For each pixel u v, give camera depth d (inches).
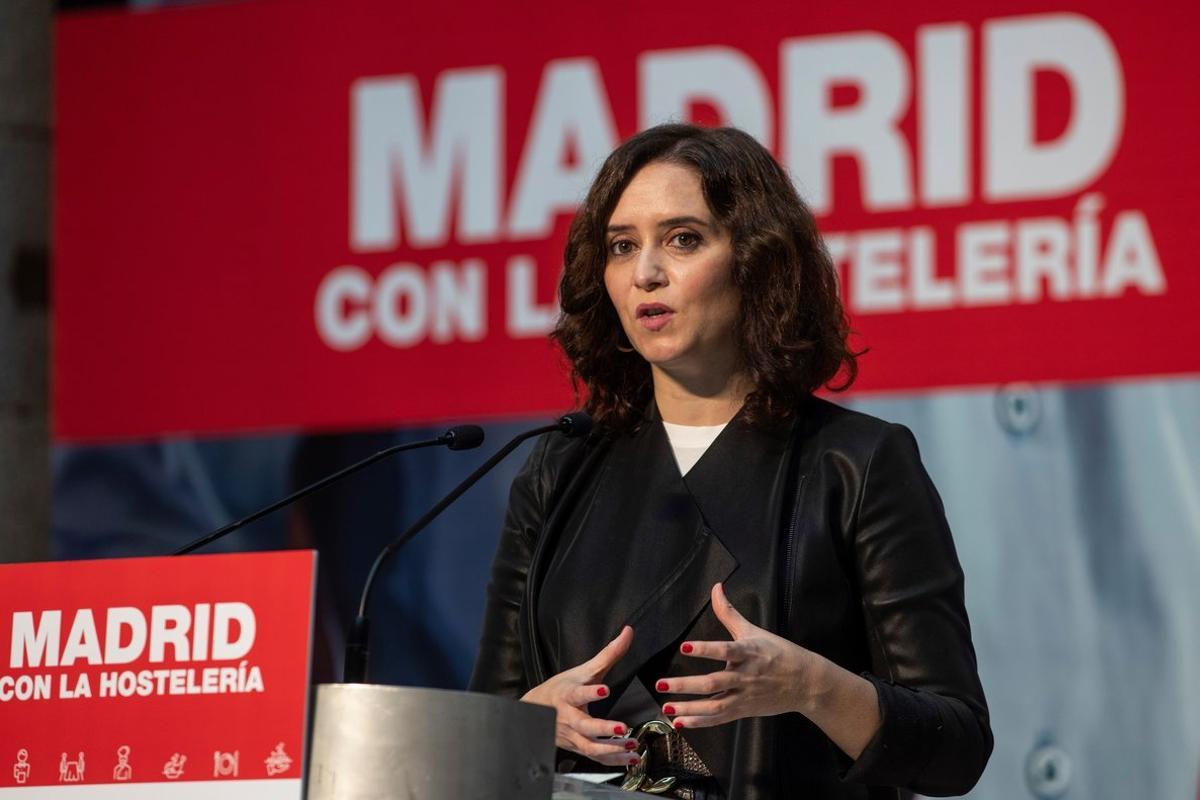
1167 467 478.3
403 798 183.6
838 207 513.0
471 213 550.9
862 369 504.7
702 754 248.4
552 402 536.1
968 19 506.3
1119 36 494.3
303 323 561.0
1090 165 493.7
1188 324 482.0
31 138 581.0
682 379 270.7
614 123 540.1
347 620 535.8
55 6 590.6
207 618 191.6
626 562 260.2
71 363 574.6
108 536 564.7
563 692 225.0
